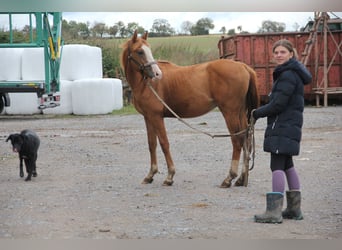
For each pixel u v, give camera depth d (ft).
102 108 70.33
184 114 25.67
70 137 45.70
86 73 73.97
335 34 75.61
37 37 56.85
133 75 25.25
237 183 24.94
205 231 17.47
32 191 24.52
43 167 31.53
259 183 25.63
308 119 55.83
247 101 25.13
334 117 57.31
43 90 59.47
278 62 18.76
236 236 16.88
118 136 45.96
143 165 31.78
